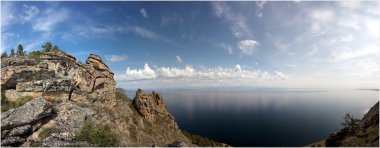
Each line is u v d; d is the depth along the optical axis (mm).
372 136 52375
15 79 64312
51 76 70812
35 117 54062
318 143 96375
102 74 93000
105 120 74188
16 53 76688
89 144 59438
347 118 73438
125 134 80312
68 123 61500
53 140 54875
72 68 78562
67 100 69812
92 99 81438
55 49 80938
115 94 103750
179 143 92000
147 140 90688
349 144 56812
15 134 50281
